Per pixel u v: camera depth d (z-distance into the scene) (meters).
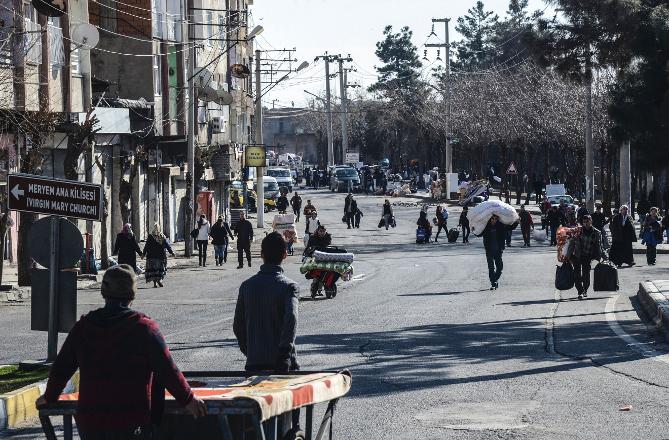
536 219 94.94
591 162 77.69
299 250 67.25
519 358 21.41
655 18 45.84
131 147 61.00
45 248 19.56
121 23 62.44
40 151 39.88
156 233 42.25
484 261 54.16
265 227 92.56
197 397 8.80
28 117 38.84
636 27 46.72
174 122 65.81
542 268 48.09
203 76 69.44
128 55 61.34
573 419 15.20
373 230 87.62
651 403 16.34
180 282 44.31
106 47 62.47
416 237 76.31
